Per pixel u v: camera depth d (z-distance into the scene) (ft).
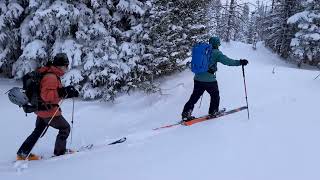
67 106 31.68
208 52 25.49
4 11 33.76
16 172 18.81
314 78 37.93
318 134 21.89
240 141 20.97
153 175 16.87
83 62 32.94
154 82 34.14
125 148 21.62
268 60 120.47
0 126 27.84
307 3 106.52
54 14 31.91
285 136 21.59
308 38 105.29
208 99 30.76
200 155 19.10
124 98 32.83
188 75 36.50
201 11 36.68
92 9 34.06
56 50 32.63
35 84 20.16
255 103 29.68
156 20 33.17
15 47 35.53
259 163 17.76
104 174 17.39
